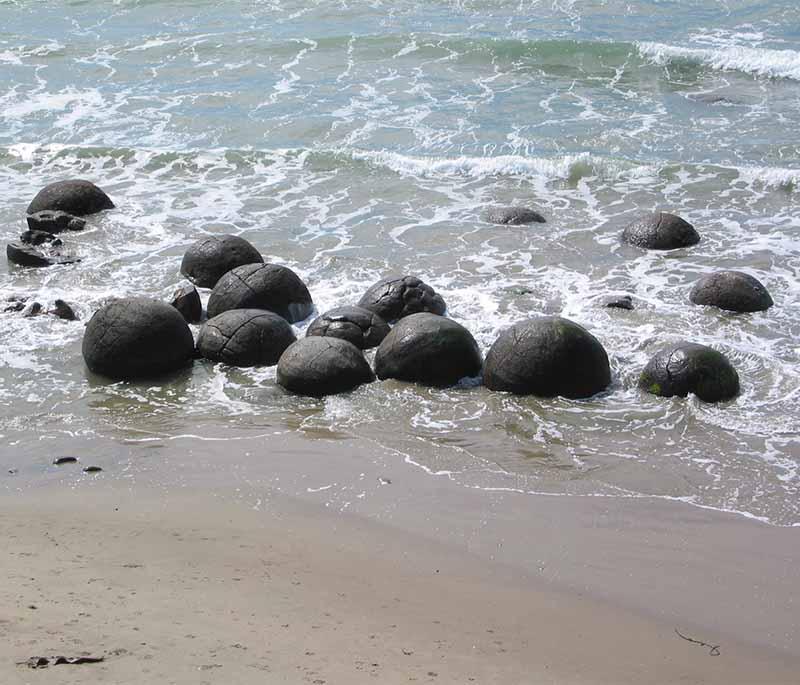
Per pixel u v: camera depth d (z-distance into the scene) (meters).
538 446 12.64
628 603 9.38
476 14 33.09
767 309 16.39
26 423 13.37
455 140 24.20
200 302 16.61
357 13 33.56
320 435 12.94
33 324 16.28
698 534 10.71
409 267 18.30
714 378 13.71
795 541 10.59
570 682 7.61
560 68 28.41
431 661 7.67
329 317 15.29
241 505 11.17
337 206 21.22
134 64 29.88
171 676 6.75
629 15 32.59
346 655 7.58
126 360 14.55
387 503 11.28
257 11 34.19
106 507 11.03
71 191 21.09
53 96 27.75
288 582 9.16
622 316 16.25
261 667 7.11
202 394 14.16
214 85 28.12
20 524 10.41
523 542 10.50
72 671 6.66
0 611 7.74
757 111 25.34
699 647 8.61
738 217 20.19
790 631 9.03
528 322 14.22
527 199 21.36
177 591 8.65
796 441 12.66
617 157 22.95
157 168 23.56
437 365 14.16
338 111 26.08
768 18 31.75
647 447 12.59
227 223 20.50
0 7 35.59
